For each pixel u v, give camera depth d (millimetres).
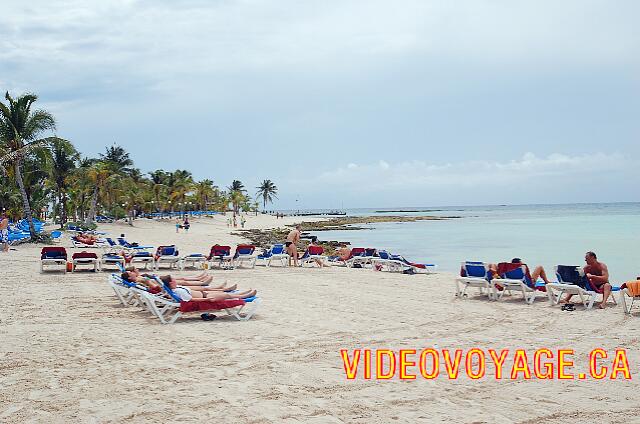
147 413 4801
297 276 16750
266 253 20422
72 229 47875
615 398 5207
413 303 11195
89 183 54781
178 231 58281
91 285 14031
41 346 7352
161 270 18406
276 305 10977
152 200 80938
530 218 102062
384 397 5242
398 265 18406
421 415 4754
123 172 65625
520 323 8945
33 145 28938
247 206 139500
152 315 9742
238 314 9641
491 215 143750
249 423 4574
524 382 5723
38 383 5691
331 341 7656
